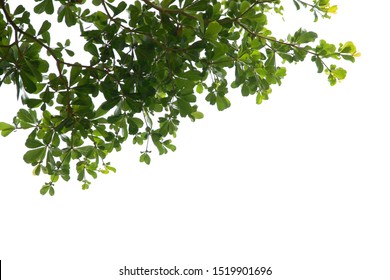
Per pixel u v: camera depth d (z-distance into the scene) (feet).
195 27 10.09
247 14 10.75
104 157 12.05
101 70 10.23
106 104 10.18
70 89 10.29
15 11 9.73
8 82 11.08
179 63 10.26
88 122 10.75
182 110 10.91
